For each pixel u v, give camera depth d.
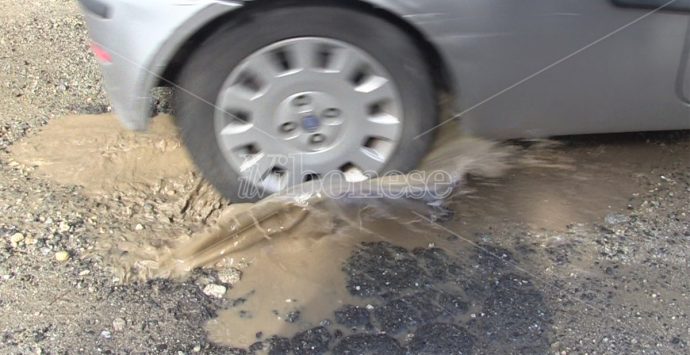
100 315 2.67
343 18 2.81
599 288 2.81
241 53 2.84
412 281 2.84
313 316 2.69
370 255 2.97
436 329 2.62
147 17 2.77
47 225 3.11
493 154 3.38
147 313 2.69
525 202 3.27
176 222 3.15
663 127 3.23
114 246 3.00
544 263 2.94
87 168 3.48
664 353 2.53
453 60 2.90
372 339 2.58
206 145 2.99
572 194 3.32
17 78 4.37
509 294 2.78
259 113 2.94
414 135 3.07
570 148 3.62
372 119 3.02
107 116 3.97
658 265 2.94
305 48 2.85
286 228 3.08
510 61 2.92
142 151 3.59
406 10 2.79
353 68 2.91
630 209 3.24
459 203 3.26
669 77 3.07
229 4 2.74
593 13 2.88
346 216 3.14
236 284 2.84
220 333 2.61
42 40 4.88
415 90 2.99
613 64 2.99
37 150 3.63
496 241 3.05
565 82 3.01
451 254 2.98
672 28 2.96
